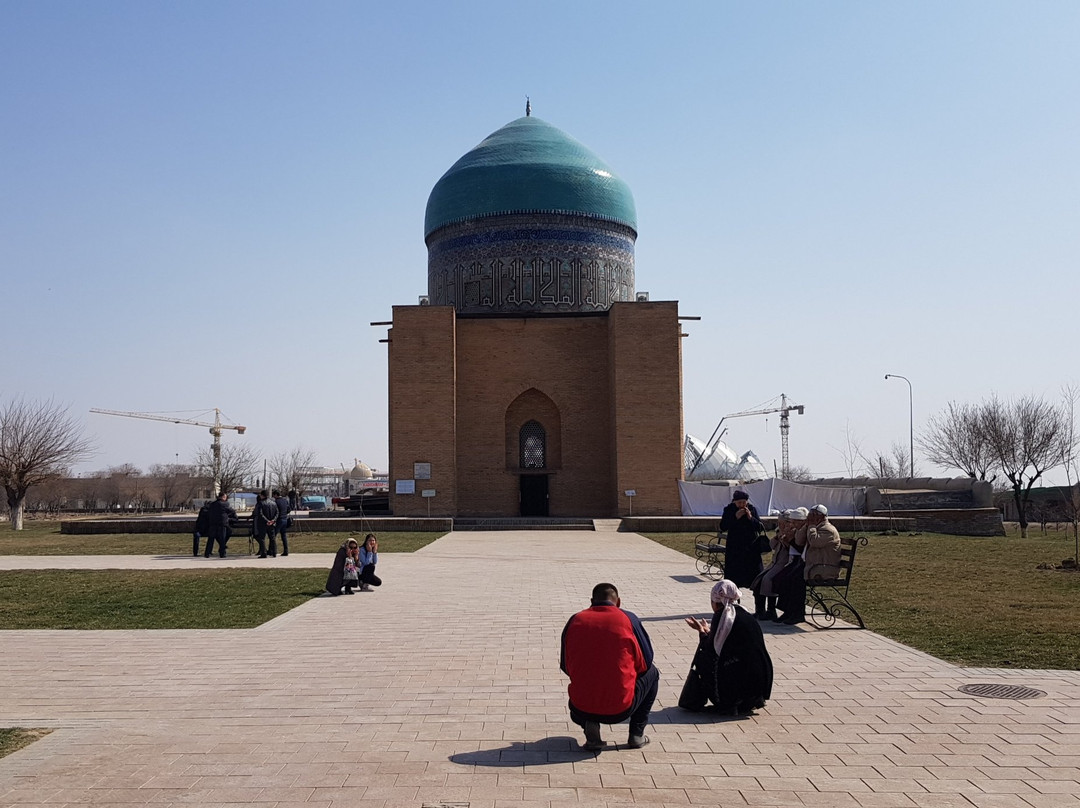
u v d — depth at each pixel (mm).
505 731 6273
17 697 7309
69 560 19688
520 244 33781
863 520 26453
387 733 6230
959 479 31672
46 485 68500
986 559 18094
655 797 4969
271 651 9148
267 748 5898
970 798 4922
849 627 10250
